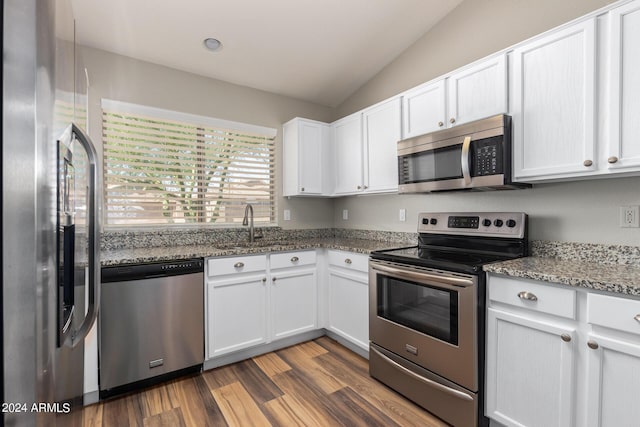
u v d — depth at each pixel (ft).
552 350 4.40
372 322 6.98
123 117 7.97
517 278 4.76
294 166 9.92
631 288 3.66
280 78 9.63
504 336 4.93
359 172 9.11
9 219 1.60
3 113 1.57
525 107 5.42
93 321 3.25
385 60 9.32
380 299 6.82
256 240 9.86
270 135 10.34
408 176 7.32
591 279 4.03
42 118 1.75
